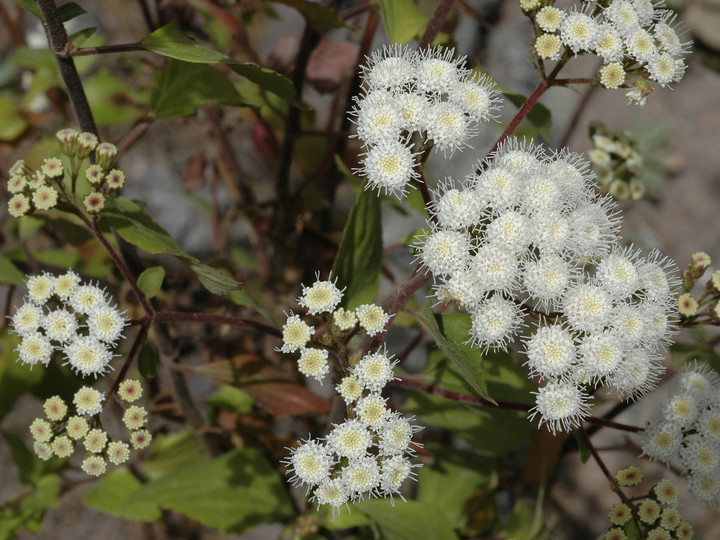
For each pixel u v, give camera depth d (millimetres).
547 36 267
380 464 264
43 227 352
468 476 339
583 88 485
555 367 264
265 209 365
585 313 266
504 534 335
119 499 337
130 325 272
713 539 432
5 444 408
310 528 312
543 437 323
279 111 332
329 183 351
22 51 350
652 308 272
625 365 271
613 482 278
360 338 315
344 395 261
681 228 521
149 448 351
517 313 268
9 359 322
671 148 544
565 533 433
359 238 287
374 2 317
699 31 528
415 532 309
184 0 340
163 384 377
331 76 337
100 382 355
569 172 272
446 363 310
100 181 269
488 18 497
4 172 375
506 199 264
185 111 299
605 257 273
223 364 312
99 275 334
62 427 272
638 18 274
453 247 263
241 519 314
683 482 442
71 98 277
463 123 266
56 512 406
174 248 275
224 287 276
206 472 319
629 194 353
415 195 308
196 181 371
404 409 312
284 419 373
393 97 268
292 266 357
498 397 306
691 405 278
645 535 277
